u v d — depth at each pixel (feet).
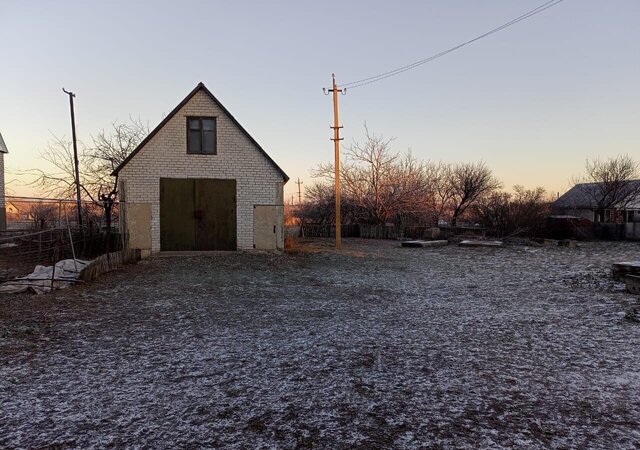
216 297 27.81
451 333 19.92
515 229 92.27
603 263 50.52
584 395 12.90
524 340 18.79
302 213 117.19
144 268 39.06
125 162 47.14
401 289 32.42
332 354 16.67
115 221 61.82
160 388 13.25
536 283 35.65
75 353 16.51
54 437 10.29
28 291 26.99
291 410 11.80
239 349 17.24
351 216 108.58
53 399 12.41
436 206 125.80
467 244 76.18
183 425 10.91
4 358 15.74
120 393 12.87
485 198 117.29
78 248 45.80
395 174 106.22
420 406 12.09
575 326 21.27
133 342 18.04
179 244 48.24
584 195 135.54
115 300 26.20
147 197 47.57
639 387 13.52
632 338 19.11
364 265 46.60
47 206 63.82
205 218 48.73
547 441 10.21
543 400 12.53
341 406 12.07
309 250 57.11
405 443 10.11
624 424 11.09
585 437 10.41
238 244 49.37
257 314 23.40
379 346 17.78
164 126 47.98
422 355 16.62
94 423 11.00
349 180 105.50
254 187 49.52
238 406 12.03
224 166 49.01
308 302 26.84
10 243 45.52
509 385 13.66
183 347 17.43
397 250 68.28
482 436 10.44
